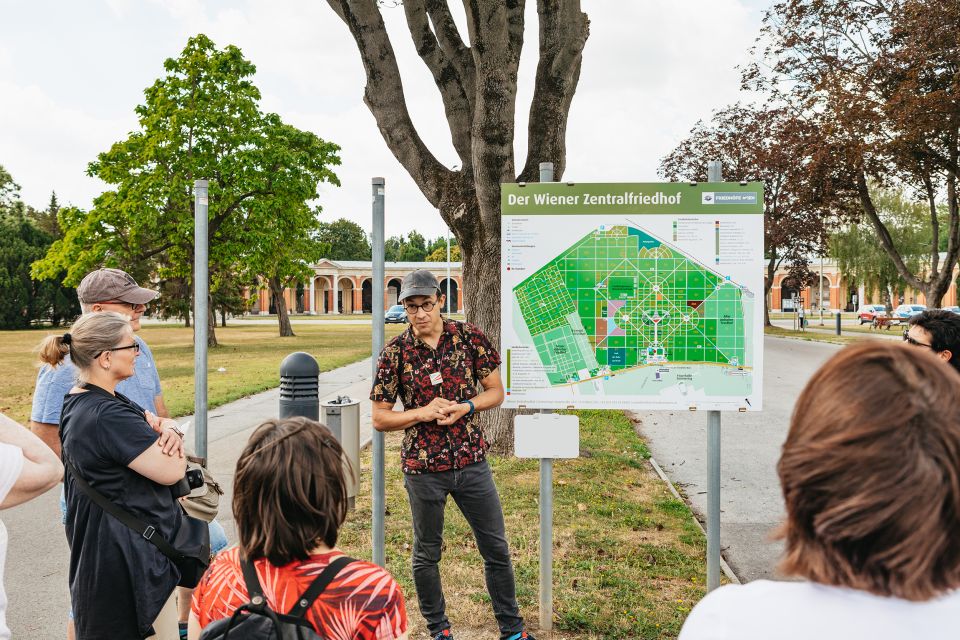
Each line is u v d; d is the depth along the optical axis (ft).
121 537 7.95
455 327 11.49
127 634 8.05
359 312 327.26
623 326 12.06
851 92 60.34
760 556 16.35
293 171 90.53
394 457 26.63
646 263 12.01
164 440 8.27
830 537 3.06
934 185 66.59
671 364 12.01
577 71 26.08
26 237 191.72
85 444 7.91
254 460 5.27
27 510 20.35
